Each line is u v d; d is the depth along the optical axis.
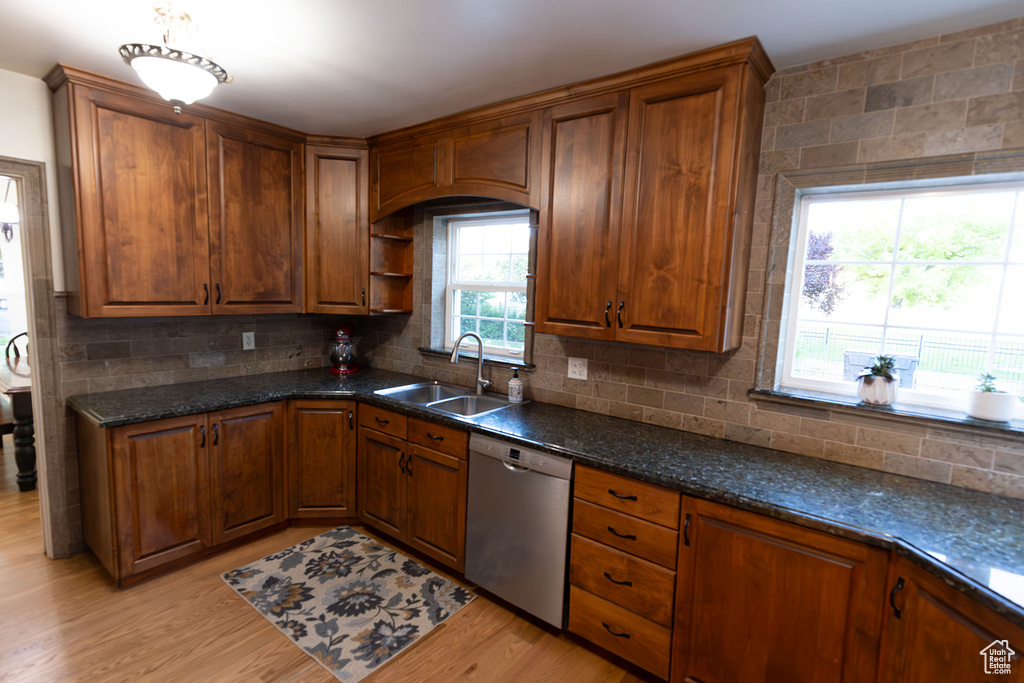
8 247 4.62
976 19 1.56
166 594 2.26
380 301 3.27
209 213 2.63
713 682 1.67
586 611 1.95
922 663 1.26
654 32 1.72
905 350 1.90
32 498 3.16
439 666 1.90
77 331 2.48
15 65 2.14
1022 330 1.69
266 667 1.86
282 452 2.82
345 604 2.24
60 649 1.90
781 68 1.94
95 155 2.24
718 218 1.82
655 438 2.12
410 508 2.60
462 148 2.60
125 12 1.68
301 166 3.01
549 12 1.62
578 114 2.16
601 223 2.12
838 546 1.41
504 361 2.88
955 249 1.79
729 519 1.59
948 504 1.54
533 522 2.07
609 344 2.44
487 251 3.11
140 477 2.26
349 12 1.64
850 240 1.98
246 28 1.75
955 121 1.65
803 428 1.96
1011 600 1.05
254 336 3.20
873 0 1.46
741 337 2.07
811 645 1.48
